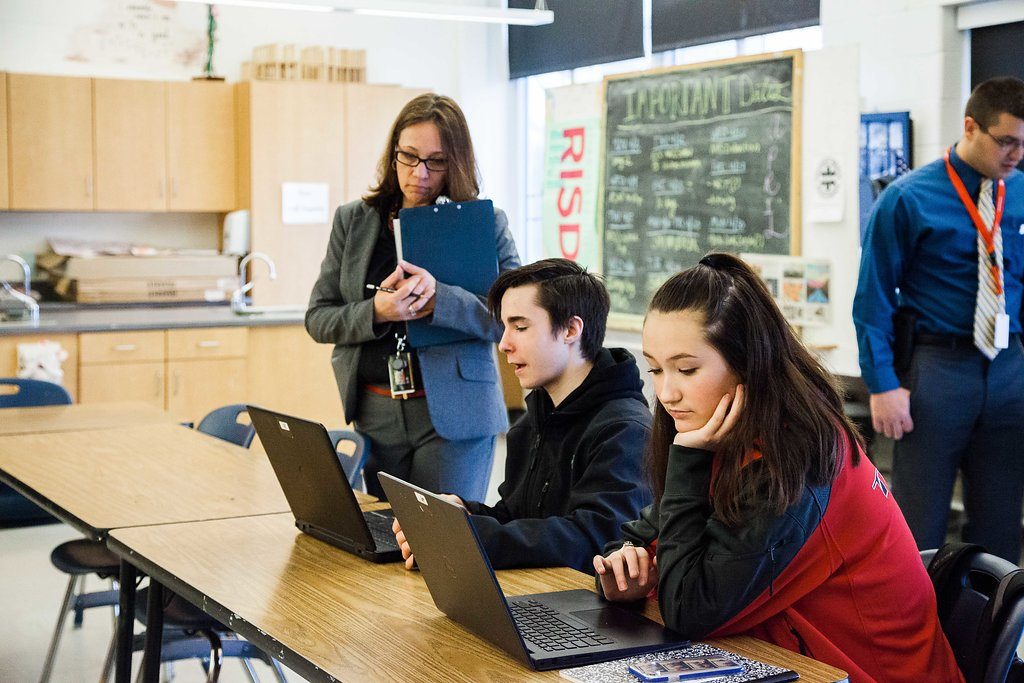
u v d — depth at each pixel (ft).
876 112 16.49
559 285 7.47
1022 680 5.75
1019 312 11.82
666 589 5.49
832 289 17.01
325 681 5.05
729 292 5.44
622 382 7.55
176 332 20.59
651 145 20.24
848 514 5.56
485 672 5.03
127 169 23.16
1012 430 11.78
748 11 19.34
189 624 8.75
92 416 13.15
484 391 10.38
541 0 17.29
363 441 10.00
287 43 25.55
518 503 7.88
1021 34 15.11
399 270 9.84
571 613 5.82
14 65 23.20
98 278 22.72
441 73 27.04
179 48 24.50
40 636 12.95
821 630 5.60
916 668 5.62
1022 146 11.12
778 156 17.79
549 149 22.74
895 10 16.12
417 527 5.65
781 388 5.37
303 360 21.83
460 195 10.18
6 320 20.29
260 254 22.18
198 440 11.51
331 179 24.57
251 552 7.29
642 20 21.90
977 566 6.03
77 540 11.13
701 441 5.52
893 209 11.67
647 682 4.77
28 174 22.27
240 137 24.18
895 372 12.00
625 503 7.08
